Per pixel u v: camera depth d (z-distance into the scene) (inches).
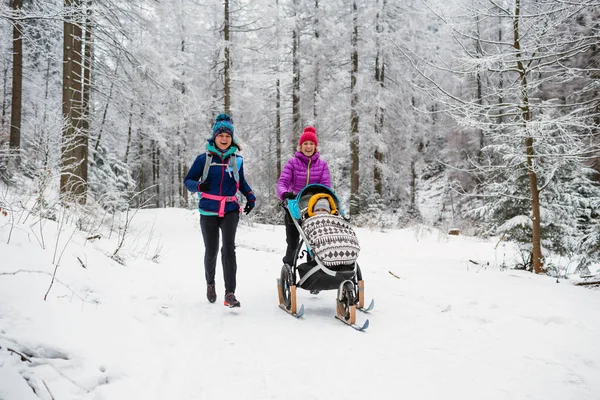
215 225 189.6
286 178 204.4
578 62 329.1
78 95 470.3
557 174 305.4
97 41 517.0
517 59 263.6
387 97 778.8
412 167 1015.6
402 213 874.1
